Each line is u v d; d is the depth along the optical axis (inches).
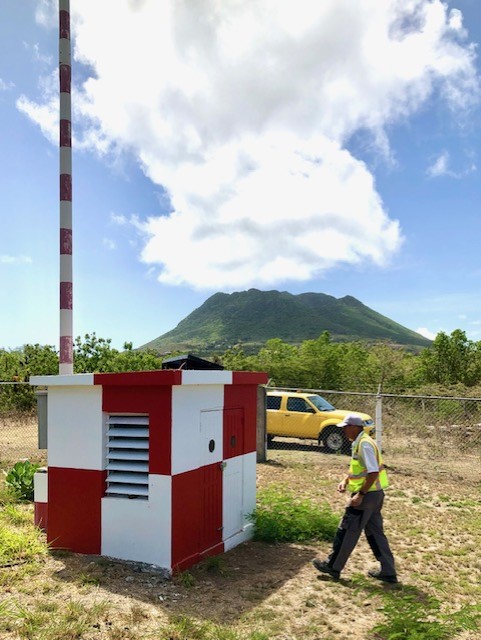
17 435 624.4
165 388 216.5
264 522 269.7
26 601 178.7
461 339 964.0
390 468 474.3
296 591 203.5
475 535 290.2
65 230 335.3
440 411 635.5
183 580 205.3
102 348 837.2
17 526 268.8
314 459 526.6
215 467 245.4
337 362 963.3
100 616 170.4
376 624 178.2
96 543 227.6
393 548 265.7
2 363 808.9
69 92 345.4
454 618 167.3
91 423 232.1
